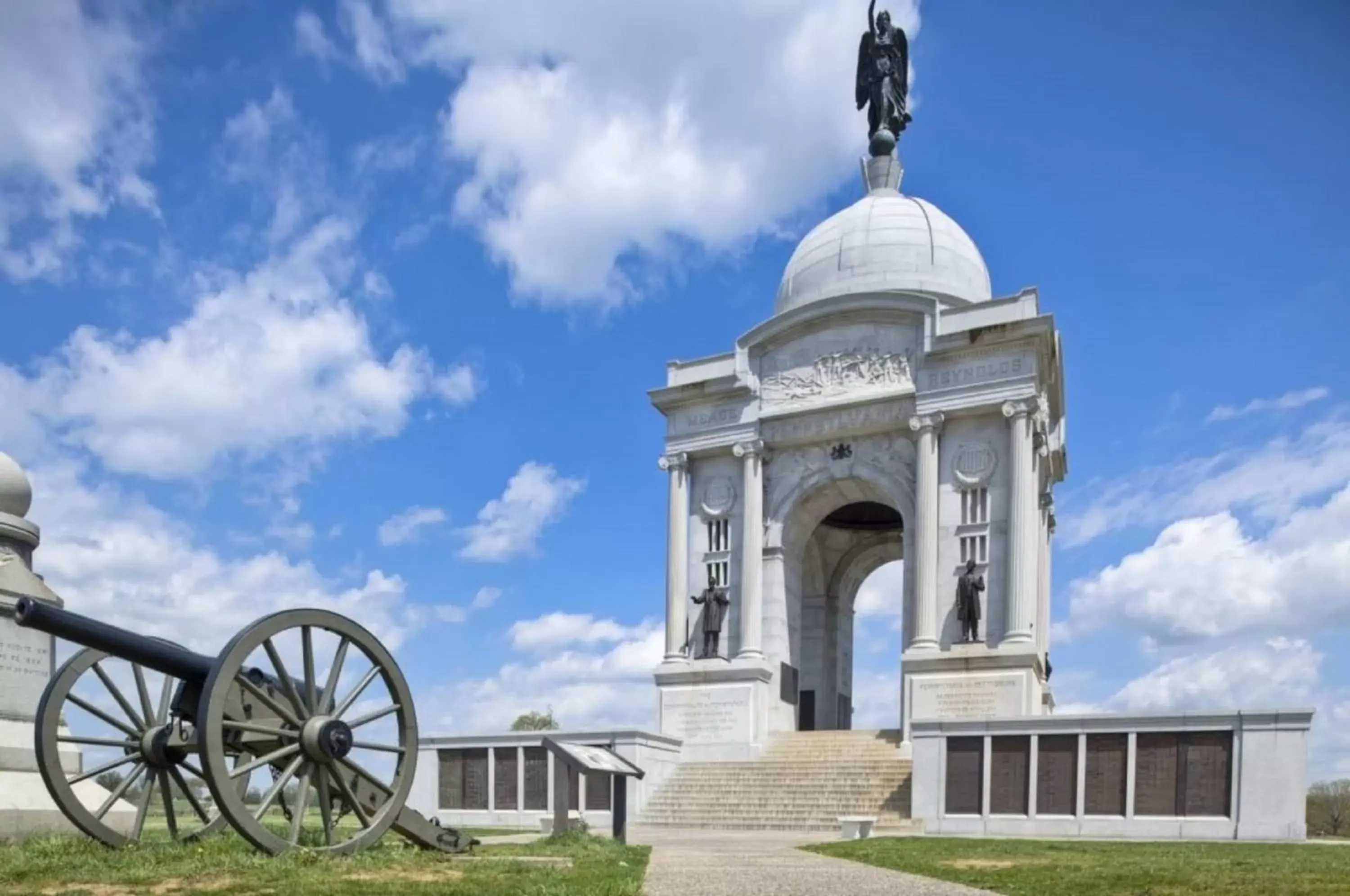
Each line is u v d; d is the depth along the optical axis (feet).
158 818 142.72
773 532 201.05
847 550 234.99
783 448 202.90
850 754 176.24
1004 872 73.61
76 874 58.75
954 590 179.63
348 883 56.18
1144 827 125.90
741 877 69.15
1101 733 130.93
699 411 208.85
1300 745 120.57
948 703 172.76
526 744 167.84
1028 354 179.22
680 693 196.44
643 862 79.92
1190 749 126.00
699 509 207.62
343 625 68.64
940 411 183.73
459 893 52.80
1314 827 234.17
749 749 186.39
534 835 125.70
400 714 71.92
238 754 69.87
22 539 102.68
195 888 53.88
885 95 244.63
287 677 66.13
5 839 83.15
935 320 187.62
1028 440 177.68
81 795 90.79
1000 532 177.99
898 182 239.91
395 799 71.15
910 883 66.59
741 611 196.65
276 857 62.08
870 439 195.00
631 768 98.63
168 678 76.48
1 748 90.43
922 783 139.33
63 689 71.31
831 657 229.66
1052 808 131.95
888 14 249.14
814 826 147.33
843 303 196.34
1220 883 64.95
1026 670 168.86
